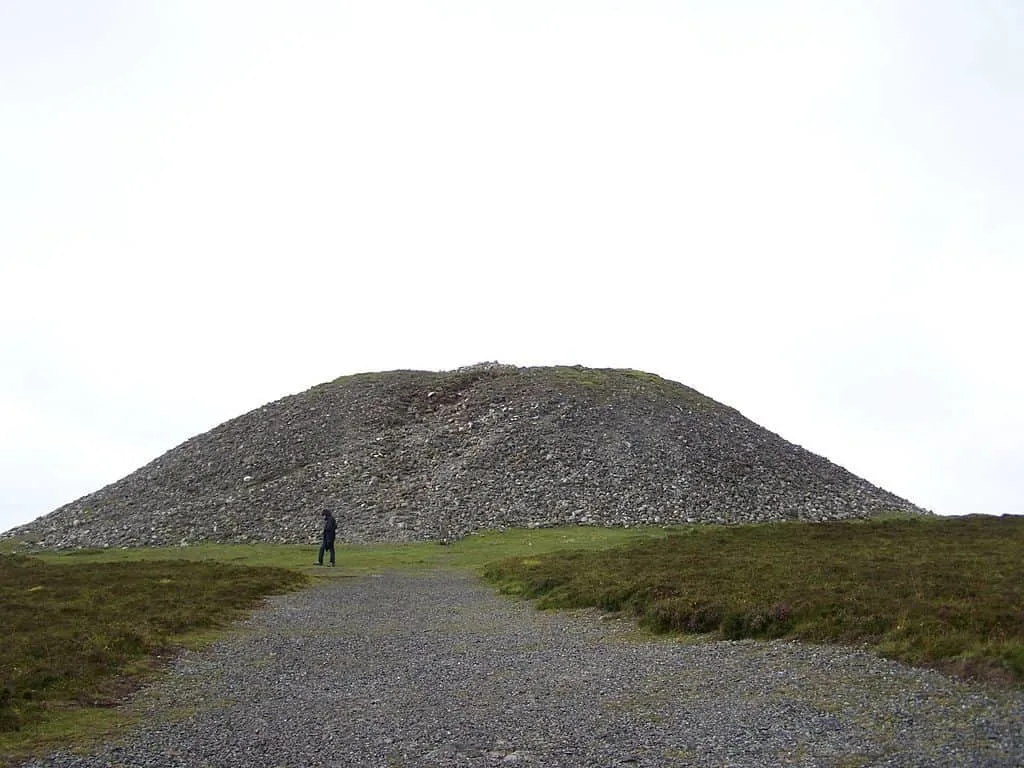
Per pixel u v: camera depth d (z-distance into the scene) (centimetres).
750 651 2508
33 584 4566
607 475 8469
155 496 9194
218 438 10638
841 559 4159
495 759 1557
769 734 1653
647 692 2069
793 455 9981
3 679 2198
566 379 11175
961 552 4344
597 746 1619
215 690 2236
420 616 3597
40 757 1644
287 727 1836
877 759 1470
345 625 3378
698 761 1505
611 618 3312
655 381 11775
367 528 7612
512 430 9506
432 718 1875
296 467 9381
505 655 2652
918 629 2383
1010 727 1611
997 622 2334
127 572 5138
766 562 4141
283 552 6869
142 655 2681
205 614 3506
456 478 8538
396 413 10631
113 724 1892
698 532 6400
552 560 5219
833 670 2173
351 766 1545
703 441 9525
